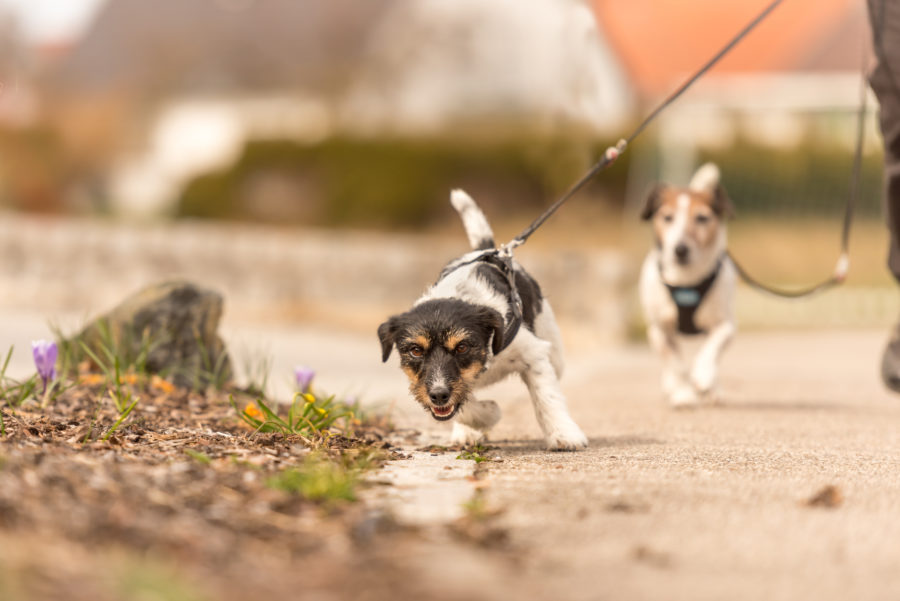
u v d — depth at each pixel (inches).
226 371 308.2
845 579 131.0
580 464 207.0
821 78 1057.5
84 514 137.4
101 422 226.2
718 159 999.0
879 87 281.6
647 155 991.0
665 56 1198.3
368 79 1342.3
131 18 1478.8
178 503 150.3
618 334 579.2
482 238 262.4
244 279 661.3
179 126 1360.7
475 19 1316.4
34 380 248.4
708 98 1009.5
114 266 673.6
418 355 219.1
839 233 959.6
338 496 162.9
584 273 592.1
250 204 1131.3
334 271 652.7
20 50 1157.7
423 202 1092.5
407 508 162.7
